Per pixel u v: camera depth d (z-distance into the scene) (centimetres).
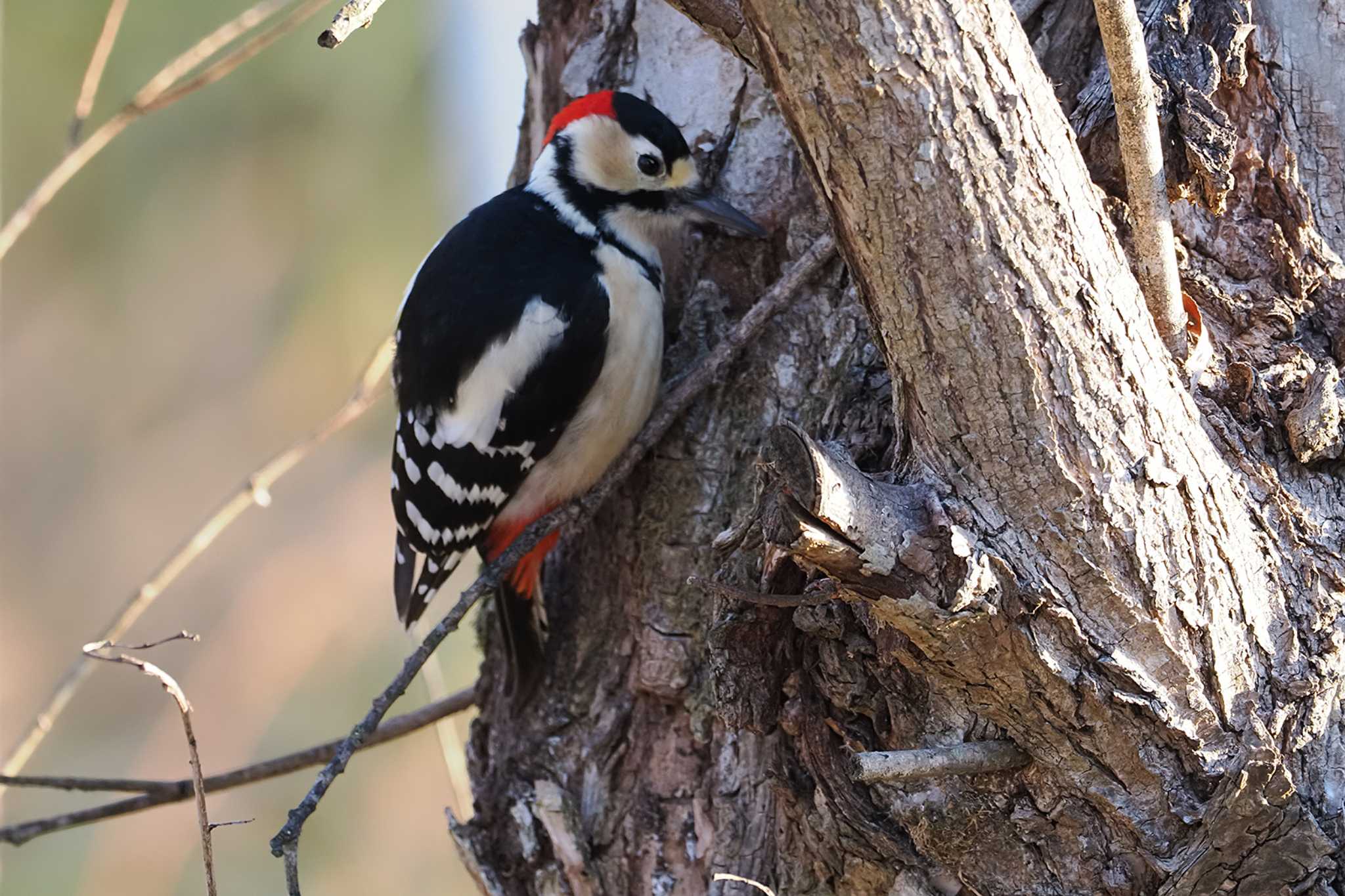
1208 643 461
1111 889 490
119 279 1291
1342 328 526
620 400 712
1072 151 419
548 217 741
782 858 593
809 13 385
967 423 440
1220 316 534
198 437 1295
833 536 423
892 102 394
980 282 418
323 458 1312
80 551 1248
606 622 694
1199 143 511
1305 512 492
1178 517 450
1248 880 473
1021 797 497
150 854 1126
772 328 654
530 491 744
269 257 1316
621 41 746
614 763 672
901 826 530
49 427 1273
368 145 1323
